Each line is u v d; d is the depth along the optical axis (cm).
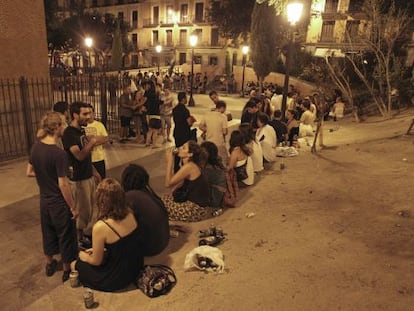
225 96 2925
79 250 405
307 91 2312
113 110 1299
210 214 534
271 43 2127
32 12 930
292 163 817
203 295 346
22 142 912
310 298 330
